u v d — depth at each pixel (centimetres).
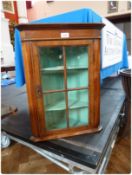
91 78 97
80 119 113
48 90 97
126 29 343
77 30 85
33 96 93
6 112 132
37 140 101
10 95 234
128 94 135
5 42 199
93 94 100
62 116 111
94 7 358
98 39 90
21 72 107
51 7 412
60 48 91
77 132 106
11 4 369
